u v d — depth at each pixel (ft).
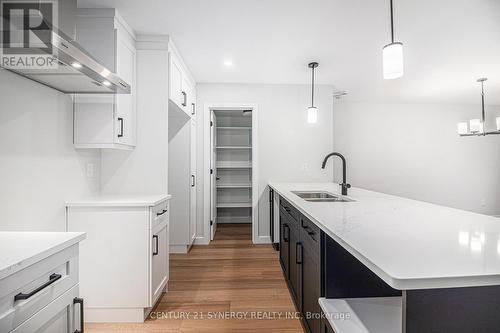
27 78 5.11
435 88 13.32
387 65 5.00
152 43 7.91
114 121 6.60
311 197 8.98
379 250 2.90
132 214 6.25
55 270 3.26
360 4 6.39
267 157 12.37
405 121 16.44
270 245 12.19
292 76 11.43
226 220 17.57
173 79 8.50
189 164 11.20
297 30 7.63
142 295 6.25
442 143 16.62
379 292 4.24
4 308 2.57
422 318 2.61
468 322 2.64
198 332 5.95
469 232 3.63
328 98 12.56
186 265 9.82
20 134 4.99
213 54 9.23
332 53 9.15
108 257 6.23
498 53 9.08
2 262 2.64
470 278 2.29
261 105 12.35
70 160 6.43
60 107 6.07
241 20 7.13
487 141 16.90
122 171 7.79
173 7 6.55
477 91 13.79
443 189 16.62
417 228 3.83
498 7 6.47
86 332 5.94
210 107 12.19
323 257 4.36
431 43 8.34
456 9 6.55
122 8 6.61
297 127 12.45
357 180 16.16
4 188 4.67
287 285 8.18
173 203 11.16
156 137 7.86
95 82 5.30
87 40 6.59
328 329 3.90
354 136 16.17
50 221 5.74
